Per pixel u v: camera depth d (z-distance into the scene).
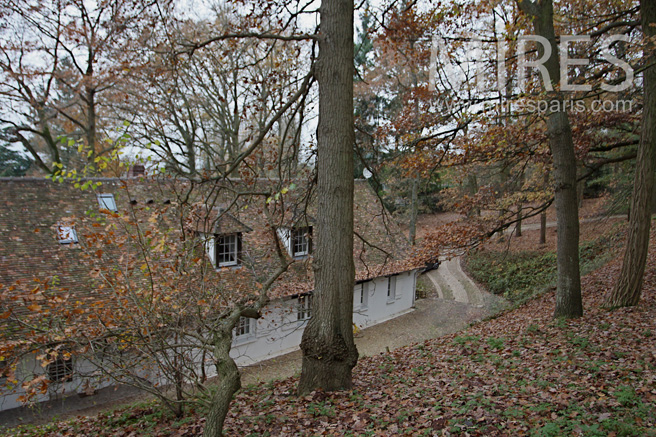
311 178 9.01
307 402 6.45
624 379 5.87
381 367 9.16
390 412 5.68
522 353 8.23
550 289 16.61
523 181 21.64
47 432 7.26
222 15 16.12
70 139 6.08
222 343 5.57
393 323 19.31
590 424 4.56
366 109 24.34
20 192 13.37
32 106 18.61
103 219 6.60
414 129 12.19
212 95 17.11
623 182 19.95
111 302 7.15
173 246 6.93
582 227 24.77
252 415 6.23
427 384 7.08
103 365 6.66
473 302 21.62
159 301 6.78
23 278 10.99
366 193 22.36
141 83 15.37
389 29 11.01
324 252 6.96
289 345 16.14
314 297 7.16
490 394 5.98
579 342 8.09
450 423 4.99
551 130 10.53
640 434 4.16
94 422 7.44
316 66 6.94
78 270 11.73
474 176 23.53
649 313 9.24
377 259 19.00
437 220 35.81
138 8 11.88
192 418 6.58
